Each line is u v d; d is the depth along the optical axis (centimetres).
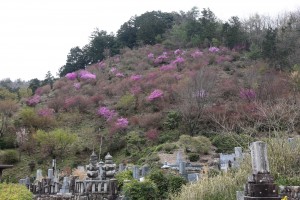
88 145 4466
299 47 6128
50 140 4331
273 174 1331
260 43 6881
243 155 1631
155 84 5366
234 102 4184
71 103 5456
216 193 1370
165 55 6925
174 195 1572
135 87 5500
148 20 8769
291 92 3897
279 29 7156
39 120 4884
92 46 8706
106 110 5100
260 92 4069
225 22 7881
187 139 3406
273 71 5250
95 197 1717
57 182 2241
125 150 4072
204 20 7950
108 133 4572
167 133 4153
